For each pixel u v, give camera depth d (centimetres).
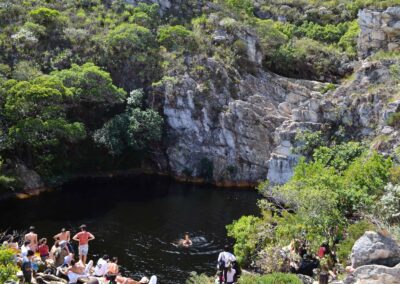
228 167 6231
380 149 4669
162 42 6869
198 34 7025
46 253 2972
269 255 3173
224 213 4866
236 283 2791
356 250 2541
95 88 5856
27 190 5181
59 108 5375
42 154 5594
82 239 3139
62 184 5641
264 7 8762
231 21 7150
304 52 7400
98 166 6166
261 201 3634
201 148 6388
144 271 3453
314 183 3291
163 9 7625
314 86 6925
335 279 2666
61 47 6456
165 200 5275
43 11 6512
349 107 5784
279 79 6994
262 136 6278
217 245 3981
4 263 2445
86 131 6072
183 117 6406
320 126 5866
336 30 8038
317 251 3056
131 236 4103
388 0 7212
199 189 5884
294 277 2475
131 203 5084
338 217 3038
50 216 4506
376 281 2289
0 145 4975
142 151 6359
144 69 6594
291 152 5756
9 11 6538
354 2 8475
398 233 2652
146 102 6494
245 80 6838
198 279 3133
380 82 5869
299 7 8800
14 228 4122
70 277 2722
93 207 4862
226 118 6278
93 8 7250
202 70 6562
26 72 5700
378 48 6781
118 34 6550
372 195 3106
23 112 5141
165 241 4028
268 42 7450
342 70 7262
